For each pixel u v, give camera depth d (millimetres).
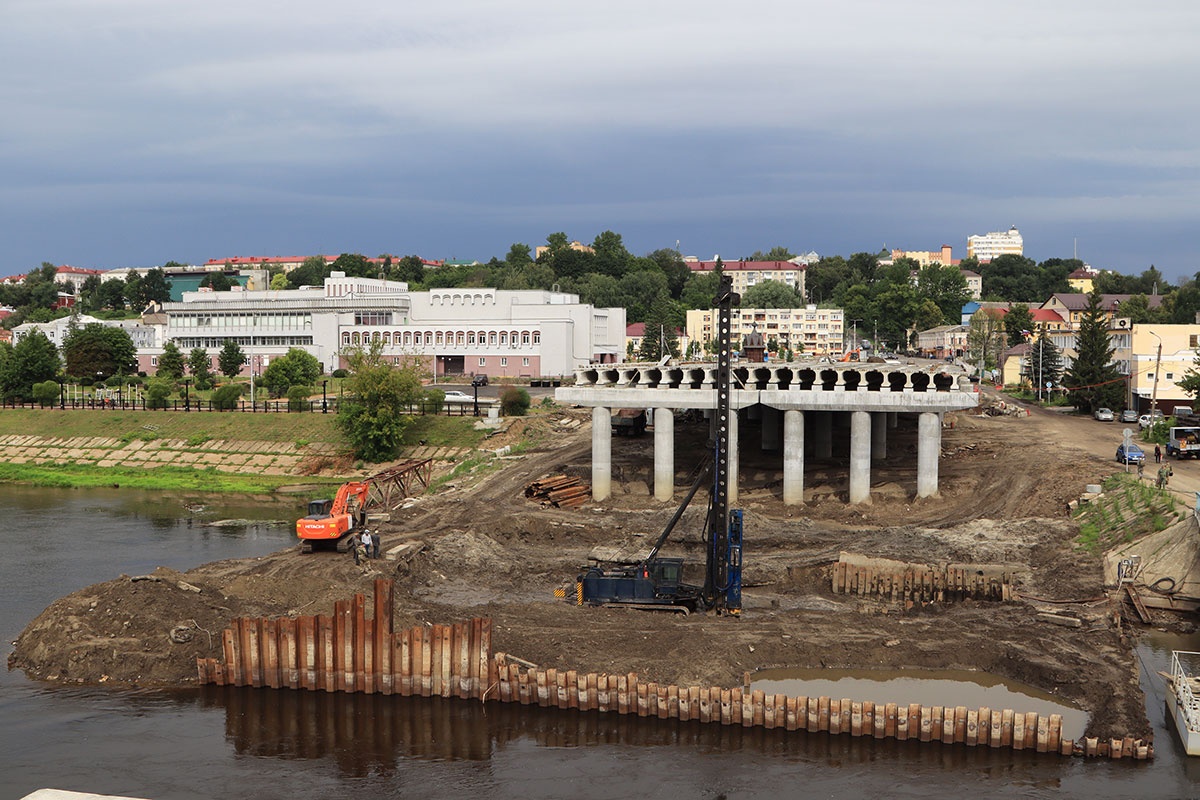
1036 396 154625
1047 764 37000
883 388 75375
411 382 109938
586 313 175750
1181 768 36562
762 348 78812
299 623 43812
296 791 35500
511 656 44000
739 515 51156
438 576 59906
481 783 36000
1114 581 54594
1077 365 125938
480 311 173000
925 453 73125
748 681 42094
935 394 71500
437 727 40469
